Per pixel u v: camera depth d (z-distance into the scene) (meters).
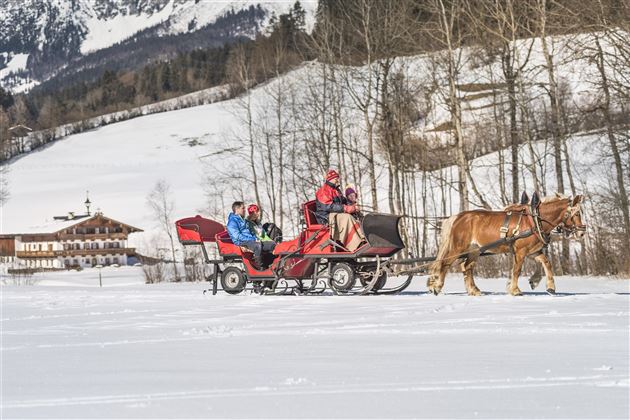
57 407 6.94
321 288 20.64
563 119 34.69
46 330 13.52
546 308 14.76
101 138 146.12
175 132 138.25
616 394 7.13
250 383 7.91
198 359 9.67
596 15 30.09
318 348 10.38
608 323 12.38
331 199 18.88
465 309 14.88
